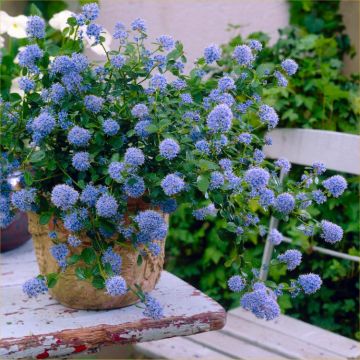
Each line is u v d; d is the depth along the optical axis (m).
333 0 2.47
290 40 2.15
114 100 1.04
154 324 1.04
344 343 1.56
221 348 1.56
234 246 1.06
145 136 0.96
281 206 1.00
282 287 1.03
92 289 1.05
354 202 2.08
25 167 0.99
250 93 1.08
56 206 0.99
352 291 2.22
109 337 1.01
